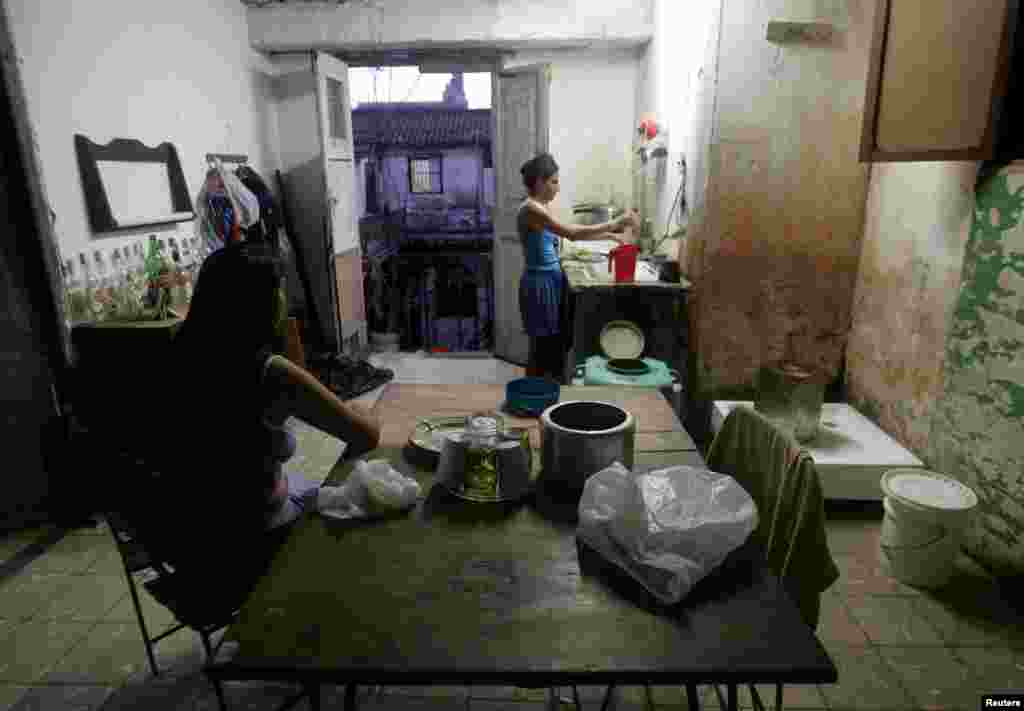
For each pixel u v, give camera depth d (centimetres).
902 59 231
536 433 164
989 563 232
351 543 115
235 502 139
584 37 472
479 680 85
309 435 360
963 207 243
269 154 501
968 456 242
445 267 827
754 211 319
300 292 532
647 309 380
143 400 137
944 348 255
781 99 304
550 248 382
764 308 331
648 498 109
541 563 109
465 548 113
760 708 144
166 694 181
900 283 286
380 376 480
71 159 280
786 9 293
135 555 156
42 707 178
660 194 449
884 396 299
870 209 310
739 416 158
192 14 388
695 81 352
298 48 479
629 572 104
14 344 257
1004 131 220
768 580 104
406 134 916
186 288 331
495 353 550
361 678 85
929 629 204
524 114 466
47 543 261
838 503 280
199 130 395
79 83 288
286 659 87
